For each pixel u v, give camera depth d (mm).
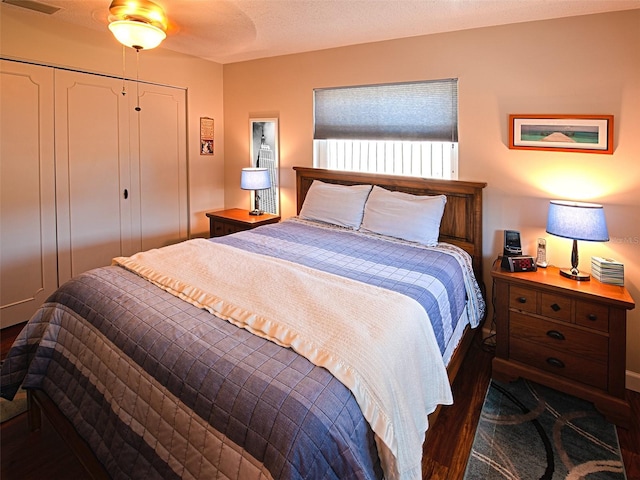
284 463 983
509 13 2422
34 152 2955
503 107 2684
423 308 1715
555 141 2508
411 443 1250
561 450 1856
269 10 2490
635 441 1923
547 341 2268
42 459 1764
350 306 1607
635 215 2295
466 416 2098
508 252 2604
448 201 2924
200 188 4219
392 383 1269
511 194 2713
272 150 3996
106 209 3461
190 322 1509
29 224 2990
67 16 2838
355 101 3359
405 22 2668
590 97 2375
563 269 2465
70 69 3082
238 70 4137
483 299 2777
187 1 2340
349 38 3088
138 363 1394
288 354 1293
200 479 1119
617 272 2186
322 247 2623
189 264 2127
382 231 2936
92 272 2043
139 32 2256
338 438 1052
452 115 2887
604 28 2301
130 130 3555
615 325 2035
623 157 2305
